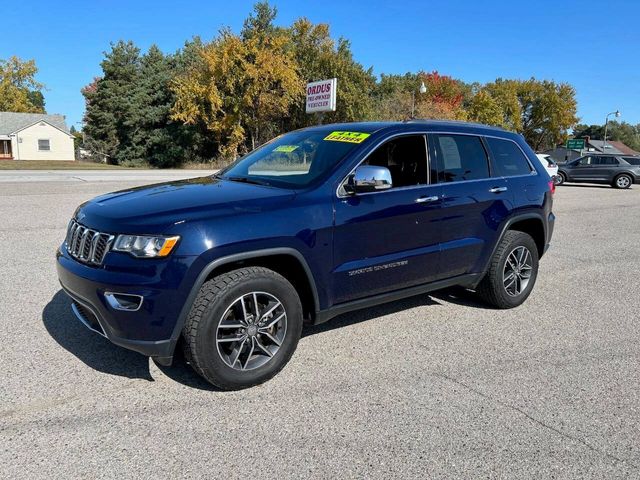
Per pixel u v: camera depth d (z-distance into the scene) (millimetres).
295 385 3381
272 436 2779
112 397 3150
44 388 3227
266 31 46469
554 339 4305
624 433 2895
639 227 10703
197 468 2494
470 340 4242
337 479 2439
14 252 6781
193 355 3088
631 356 3980
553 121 73312
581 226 10750
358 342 4141
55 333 4102
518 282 5102
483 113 60625
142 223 2973
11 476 2391
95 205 3436
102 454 2582
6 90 70438
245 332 3258
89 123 53406
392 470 2516
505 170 4875
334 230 3518
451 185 4297
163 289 2916
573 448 2736
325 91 32188
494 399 3248
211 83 39406
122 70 49750
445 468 2541
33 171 25141
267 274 3281
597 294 5684
